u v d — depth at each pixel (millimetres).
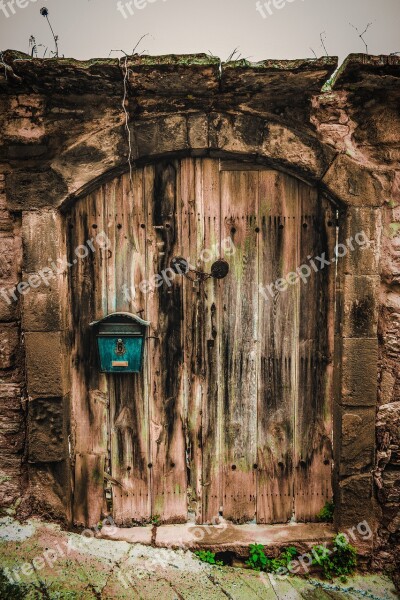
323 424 2707
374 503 2621
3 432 2562
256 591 2338
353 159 2465
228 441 2721
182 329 2656
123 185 2568
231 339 2670
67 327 2600
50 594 2123
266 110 2451
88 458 2693
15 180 2424
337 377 2611
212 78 2252
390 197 2486
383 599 2387
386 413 2582
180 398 2691
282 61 2162
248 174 2578
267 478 2742
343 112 2459
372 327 2520
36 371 2488
